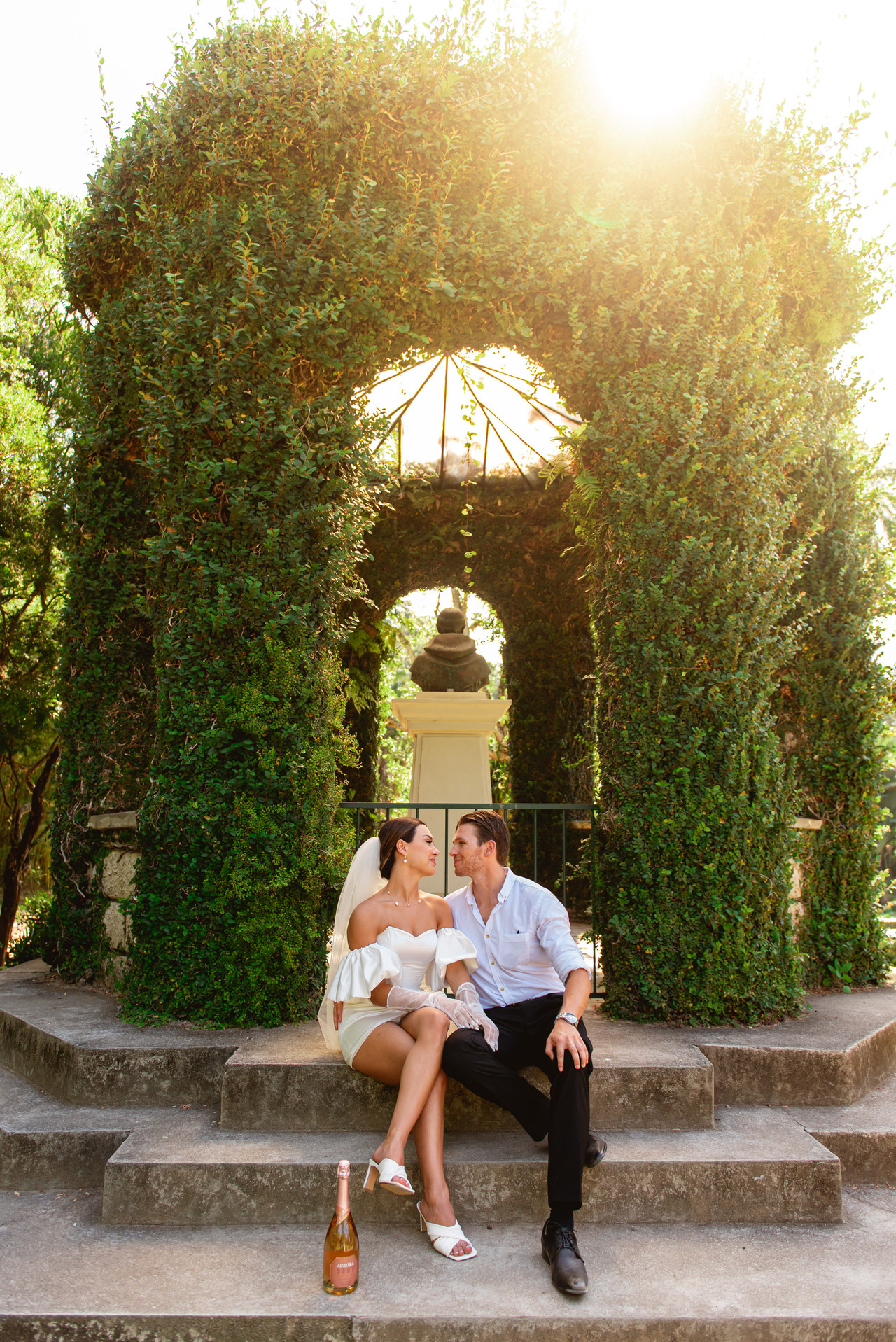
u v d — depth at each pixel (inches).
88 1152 126.8
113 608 195.5
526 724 324.2
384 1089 127.6
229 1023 150.6
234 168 160.4
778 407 164.9
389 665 424.2
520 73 160.6
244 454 157.8
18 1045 157.8
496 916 127.3
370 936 124.0
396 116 159.0
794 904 188.9
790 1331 92.4
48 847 362.9
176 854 155.4
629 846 158.7
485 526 323.3
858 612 199.8
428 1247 107.4
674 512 160.6
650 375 163.2
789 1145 122.0
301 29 163.5
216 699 156.3
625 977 158.1
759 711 164.1
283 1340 92.1
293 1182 114.3
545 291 163.5
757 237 178.1
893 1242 110.3
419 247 156.6
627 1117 128.3
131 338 167.0
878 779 201.8
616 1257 105.8
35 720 314.0
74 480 203.8
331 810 159.0
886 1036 156.7
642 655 161.3
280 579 157.8
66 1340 92.1
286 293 157.9
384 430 169.8
